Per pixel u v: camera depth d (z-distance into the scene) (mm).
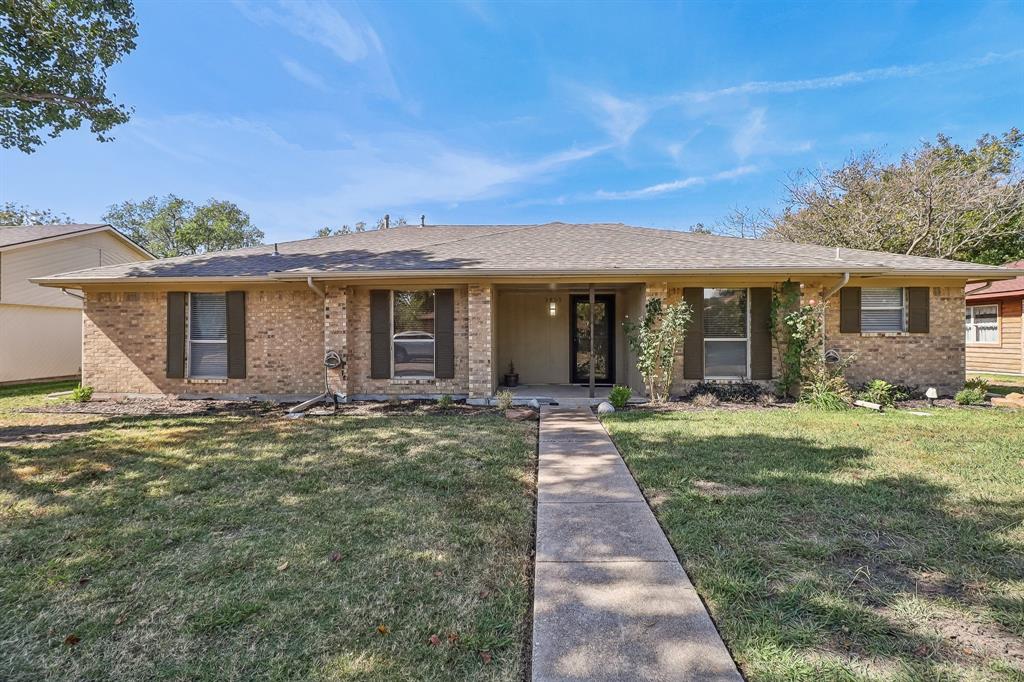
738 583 2971
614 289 12562
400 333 10727
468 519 4062
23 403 10570
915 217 18375
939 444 6215
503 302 13047
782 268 9422
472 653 2418
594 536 3707
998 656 2322
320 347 10852
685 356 10555
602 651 2381
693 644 2432
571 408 9477
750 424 7586
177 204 37781
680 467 5332
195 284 10820
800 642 2434
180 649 2477
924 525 3770
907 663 2281
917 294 10766
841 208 20125
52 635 2604
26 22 8852
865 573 3092
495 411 9273
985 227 18234
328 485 4926
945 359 10758
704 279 10297
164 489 4836
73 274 10938
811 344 10016
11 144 10180
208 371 11102
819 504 4207
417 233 14836
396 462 5719
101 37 9844
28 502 4504
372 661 2359
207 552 3516
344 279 10008
